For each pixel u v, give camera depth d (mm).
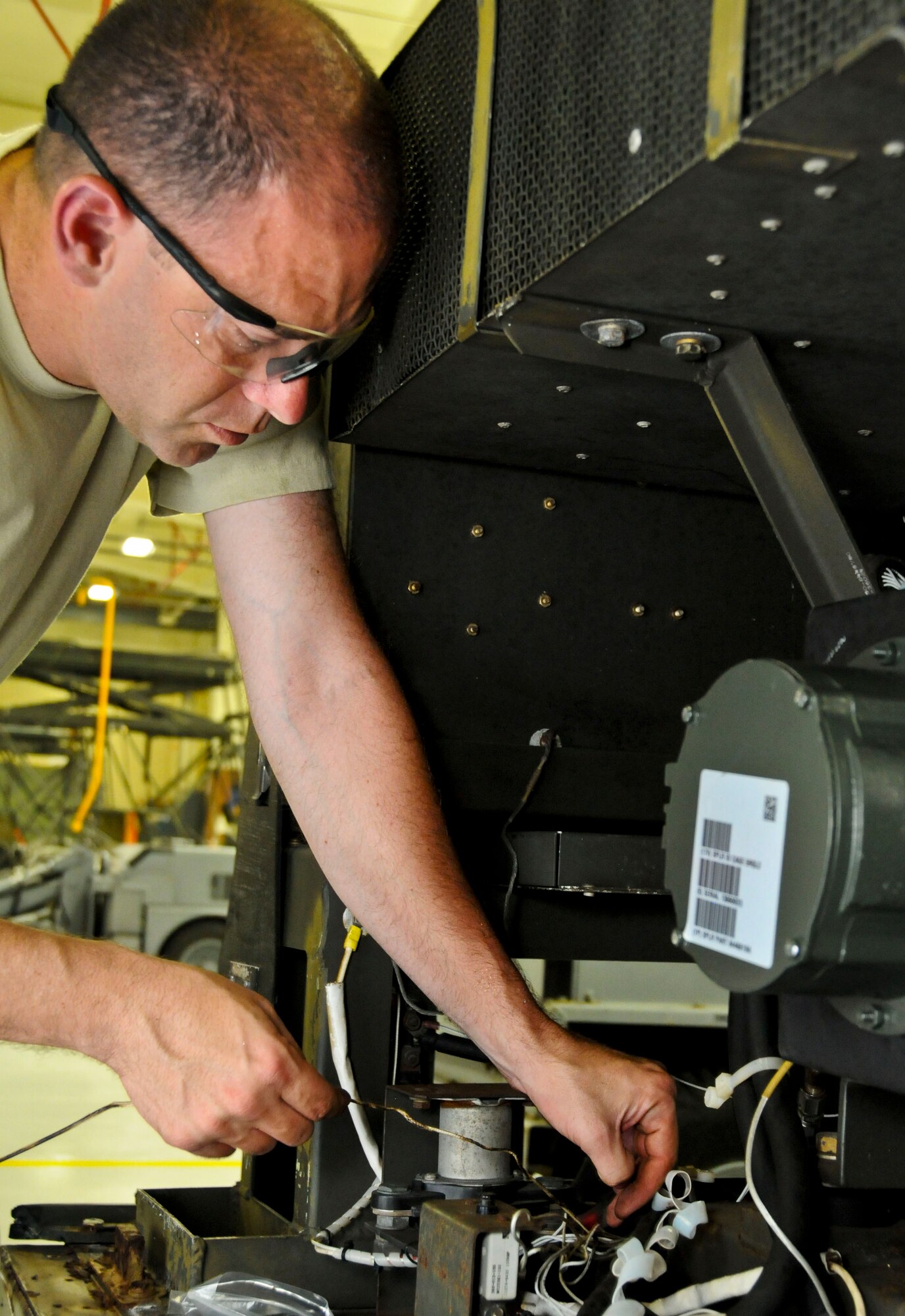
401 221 804
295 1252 885
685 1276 755
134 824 11195
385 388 917
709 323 719
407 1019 1024
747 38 493
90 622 12562
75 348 894
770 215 569
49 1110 4414
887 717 558
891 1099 779
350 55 796
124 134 759
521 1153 943
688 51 541
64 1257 981
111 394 882
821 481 716
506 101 740
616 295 686
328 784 976
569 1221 780
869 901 534
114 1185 3240
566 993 3066
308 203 749
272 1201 1082
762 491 759
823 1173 780
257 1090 772
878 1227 778
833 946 544
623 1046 2895
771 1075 820
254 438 1018
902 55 428
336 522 1068
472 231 760
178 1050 780
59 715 11352
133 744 12180
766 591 1183
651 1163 833
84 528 1084
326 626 1017
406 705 1006
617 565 1130
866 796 534
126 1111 4438
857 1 434
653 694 1135
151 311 798
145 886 7973
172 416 860
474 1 798
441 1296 720
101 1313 851
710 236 600
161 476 1075
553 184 665
